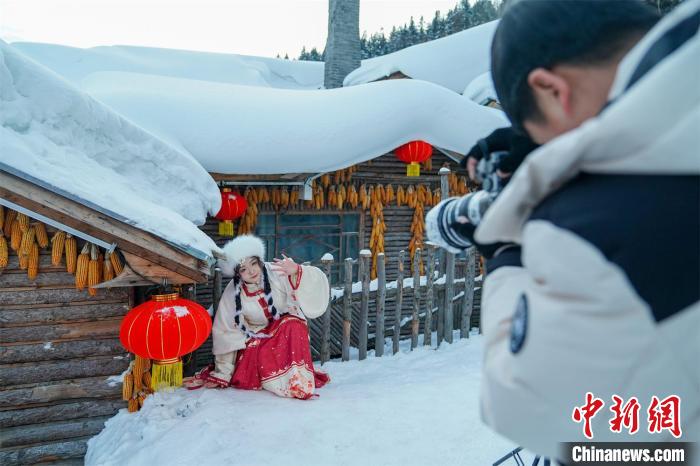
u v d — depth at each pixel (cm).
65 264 365
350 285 539
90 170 392
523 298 53
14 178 311
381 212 721
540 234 50
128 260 340
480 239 61
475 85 834
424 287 604
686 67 41
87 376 374
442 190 598
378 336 564
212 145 534
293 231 676
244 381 397
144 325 336
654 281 43
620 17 56
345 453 296
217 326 407
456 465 282
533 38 58
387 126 611
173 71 1210
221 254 377
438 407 361
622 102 44
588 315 45
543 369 48
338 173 685
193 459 291
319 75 1504
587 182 49
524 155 77
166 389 381
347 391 410
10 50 375
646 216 44
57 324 365
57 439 364
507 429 54
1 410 354
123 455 323
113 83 578
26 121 373
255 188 627
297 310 414
